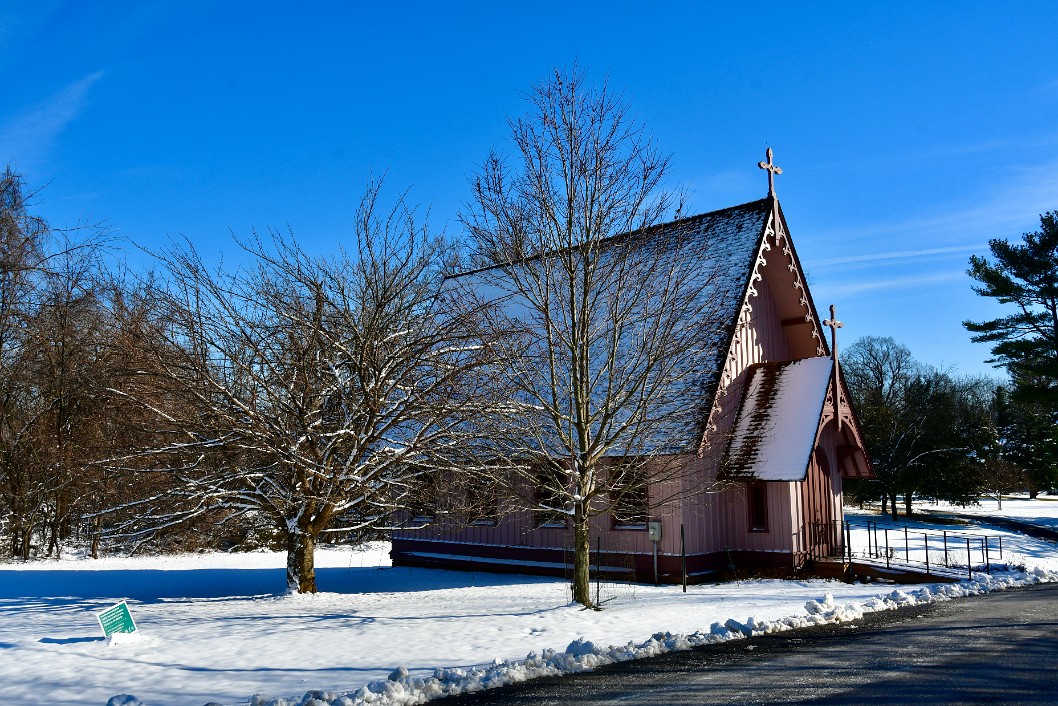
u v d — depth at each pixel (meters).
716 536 24.80
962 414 67.38
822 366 25.16
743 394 25.88
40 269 32.25
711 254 26.70
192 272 19.05
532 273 17.48
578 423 17.16
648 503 23.61
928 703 9.23
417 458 19.77
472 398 18.12
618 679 10.76
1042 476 76.56
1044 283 50.16
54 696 9.75
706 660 11.88
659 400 20.02
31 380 32.44
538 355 17.91
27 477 33.28
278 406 19.34
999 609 16.66
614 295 18.00
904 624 14.89
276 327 18.95
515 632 14.23
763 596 19.72
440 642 13.30
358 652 12.46
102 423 27.58
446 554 29.30
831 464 26.50
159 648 12.70
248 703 9.40
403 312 20.19
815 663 11.50
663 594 20.80
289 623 15.41
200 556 33.53
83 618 16.75
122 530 20.19
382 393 19.22
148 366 18.84
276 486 19.92
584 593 17.52
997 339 51.81
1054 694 9.58
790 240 27.17
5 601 20.17
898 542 37.62
